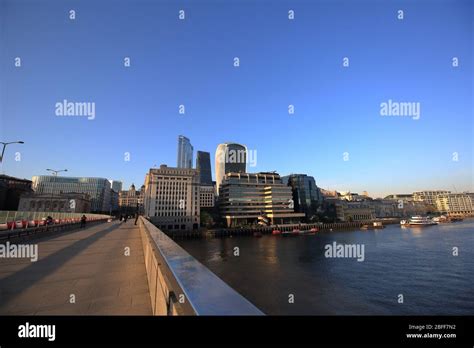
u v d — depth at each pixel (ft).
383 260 157.99
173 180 391.65
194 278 8.26
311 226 450.71
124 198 597.93
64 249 40.42
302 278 124.26
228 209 419.74
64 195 336.49
